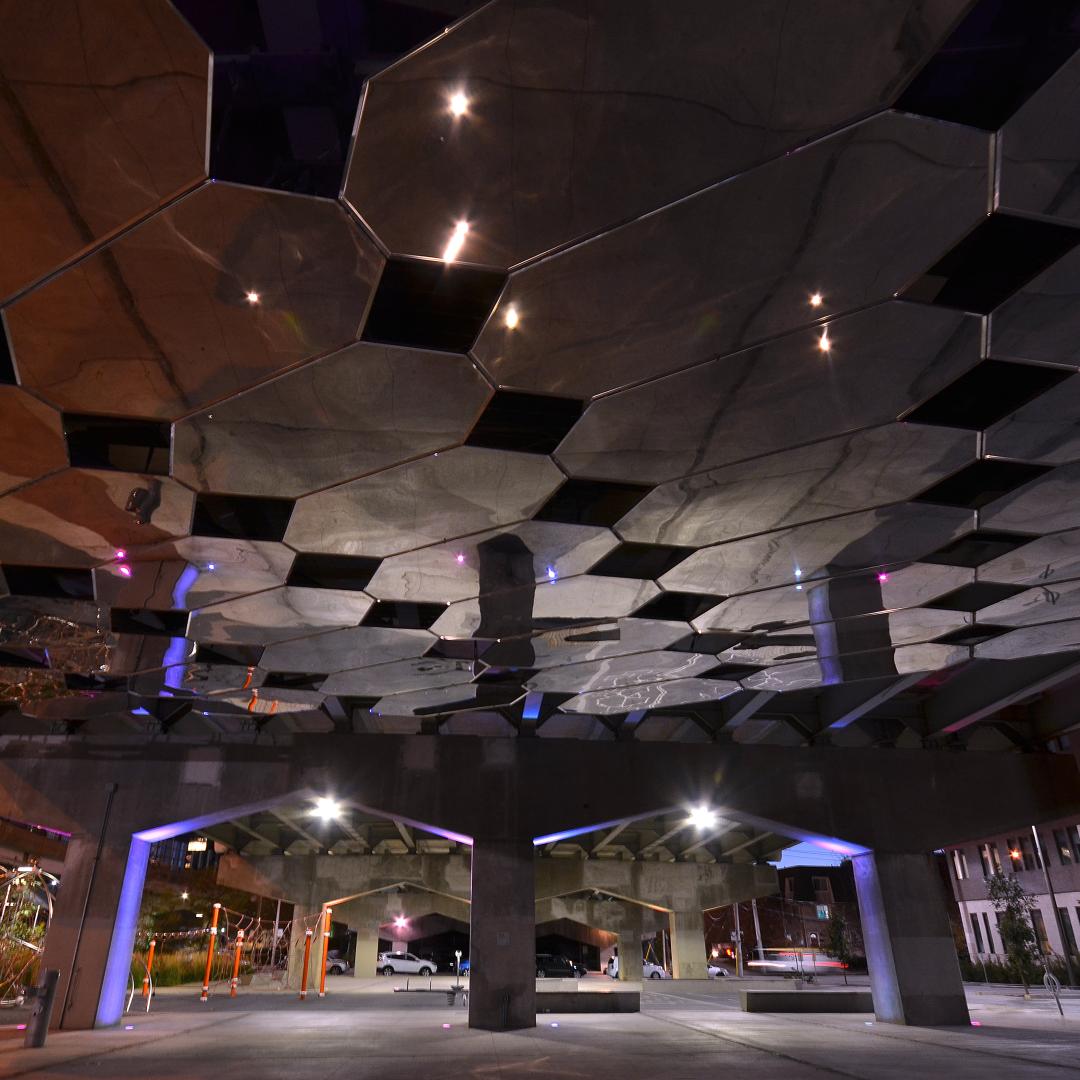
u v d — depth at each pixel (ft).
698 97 15.89
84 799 67.41
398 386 25.44
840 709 70.38
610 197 18.16
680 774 71.20
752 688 64.95
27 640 50.29
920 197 18.79
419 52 14.55
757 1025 68.85
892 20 14.58
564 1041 55.93
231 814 68.28
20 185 17.48
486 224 18.74
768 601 47.14
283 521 35.27
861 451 31.09
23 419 27.02
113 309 21.45
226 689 61.52
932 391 27.17
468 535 37.19
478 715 74.28
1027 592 46.93
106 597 43.80
